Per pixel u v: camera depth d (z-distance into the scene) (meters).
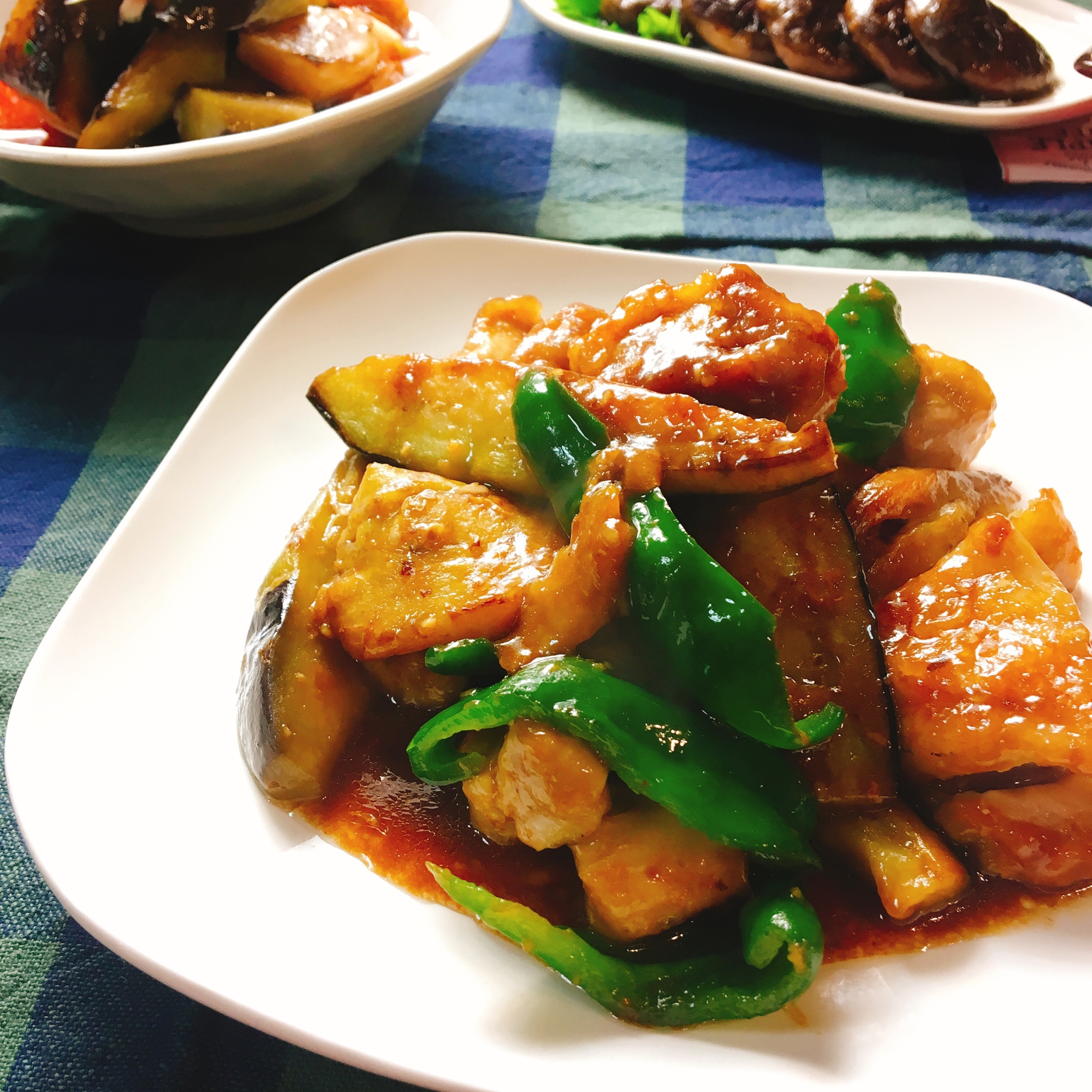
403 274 0.36
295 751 0.28
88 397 0.38
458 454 0.29
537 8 0.51
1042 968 0.26
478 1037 0.25
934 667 0.27
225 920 0.26
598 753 0.25
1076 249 0.39
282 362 0.34
